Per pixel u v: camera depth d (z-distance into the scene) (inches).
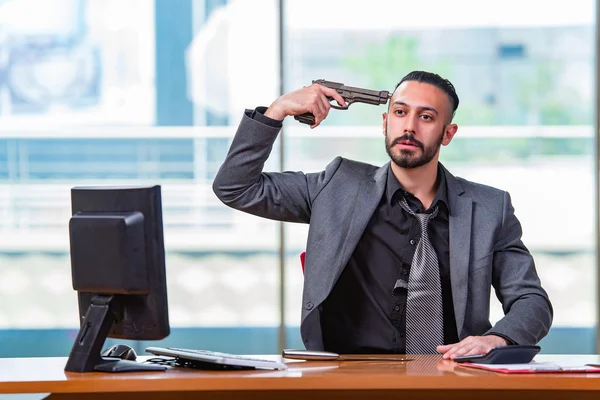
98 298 103.0
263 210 128.4
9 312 220.2
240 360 99.1
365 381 91.4
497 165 220.8
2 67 217.8
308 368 100.2
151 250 100.9
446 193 126.7
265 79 220.1
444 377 91.6
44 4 217.6
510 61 219.9
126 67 218.7
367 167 132.4
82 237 102.3
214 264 222.2
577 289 222.1
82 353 100.1
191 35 219.3
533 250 221.9
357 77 220.7
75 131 219.0
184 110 219.8
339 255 123.6
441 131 123.3
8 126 218.4
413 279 122.3
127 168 219.5
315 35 220.7
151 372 98.1
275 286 222.7
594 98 220.2
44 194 219.5
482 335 114.0
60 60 218.1
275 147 220.1
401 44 220.1
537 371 95.5
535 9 219.8
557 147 220.2
